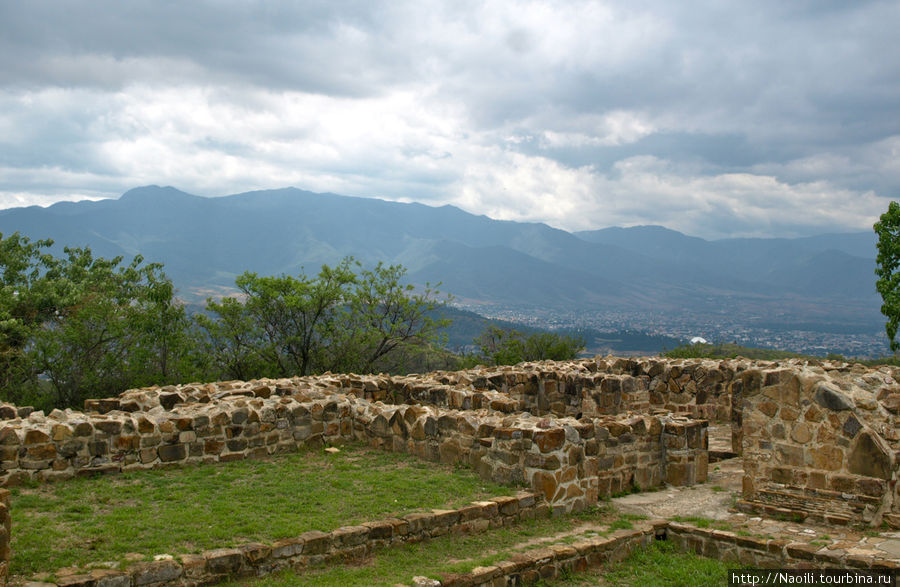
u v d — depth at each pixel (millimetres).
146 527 10094
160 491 12258
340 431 17141
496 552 10352
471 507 11289
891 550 9742
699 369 24922
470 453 14078
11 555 8625
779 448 12188
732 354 46906
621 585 10062
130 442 13641
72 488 12234
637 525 11797
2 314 30359
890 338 28812
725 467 16750
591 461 13281
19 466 12297
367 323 37719
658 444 15039
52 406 29375
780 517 11883
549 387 24422
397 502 11711
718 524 11648
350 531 9914
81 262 43594
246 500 11797
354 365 37531
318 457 15539
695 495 13984
